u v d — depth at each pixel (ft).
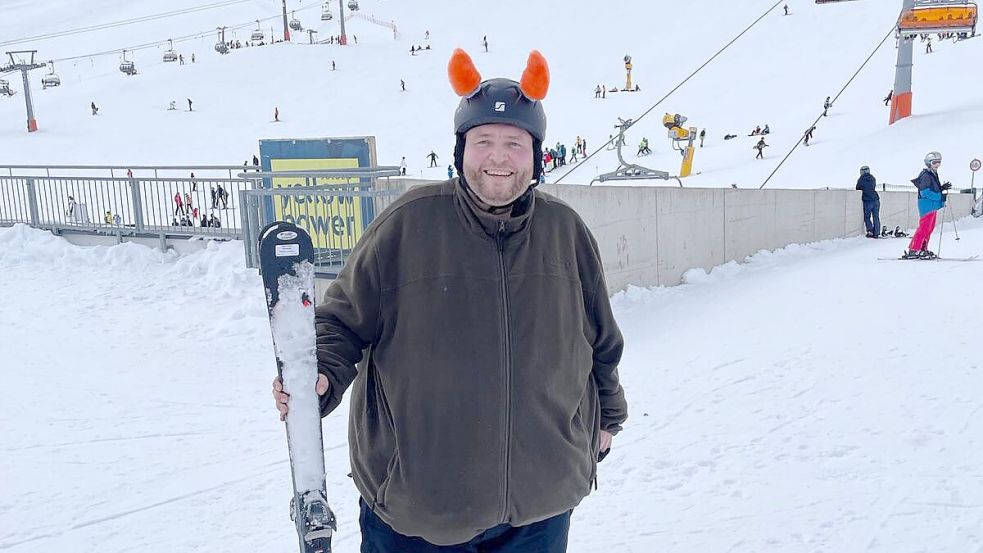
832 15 274.57
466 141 6.10
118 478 13.82
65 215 36.40
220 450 15.17
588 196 26.40
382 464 6.45
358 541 11.41
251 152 167.94
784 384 17.97
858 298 27.25
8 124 200.13
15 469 14.23
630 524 11.48
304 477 6.21
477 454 6.21
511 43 328.29
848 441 14.21
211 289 28.48
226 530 11.82
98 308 27.04
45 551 11.23
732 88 216.33
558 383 6.44
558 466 6.48
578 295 6.63
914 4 129.90
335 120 204.13
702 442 14.62
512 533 6.64
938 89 152.87
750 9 304.71
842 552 10.36
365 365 6.66
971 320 22.99
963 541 10.46
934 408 15.66
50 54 418.51
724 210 36.58
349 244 26.11
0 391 18.90
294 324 6.19
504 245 6.24
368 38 371.97
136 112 209.56
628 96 226.38
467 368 6.15
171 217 33.99
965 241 44.96
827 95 183.93
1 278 31.12
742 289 30.50
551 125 199.00
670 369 19.79
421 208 6.29
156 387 19.31
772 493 12.27
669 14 327.06
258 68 253.85
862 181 51.88
